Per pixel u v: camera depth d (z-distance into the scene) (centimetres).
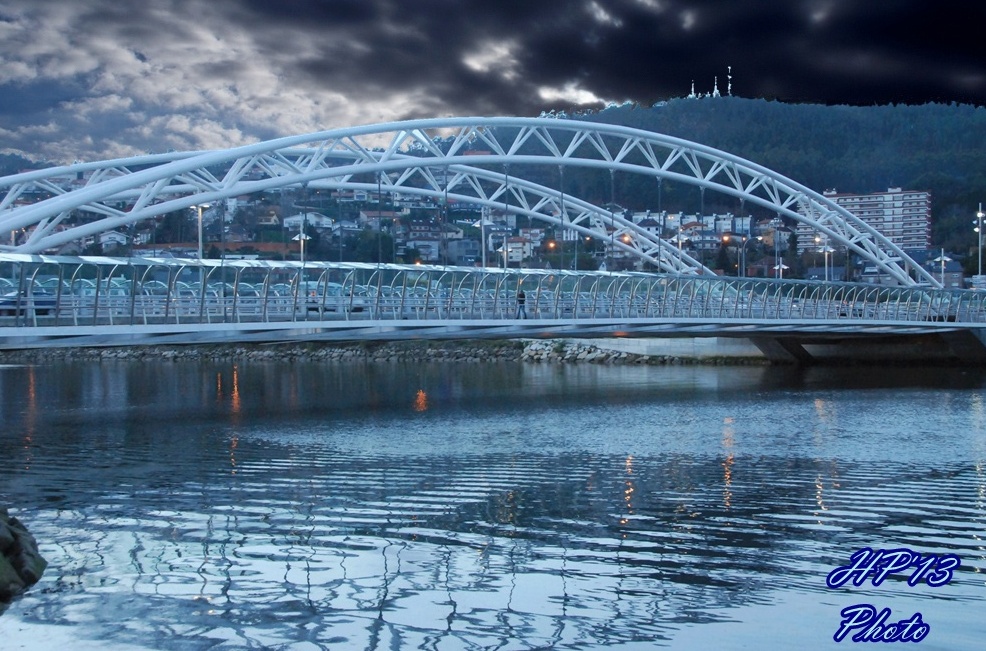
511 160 5322
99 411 4053
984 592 1463
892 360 7025
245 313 3606
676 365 7556
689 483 2288
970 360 6750
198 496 2133
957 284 13025
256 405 4312
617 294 4862
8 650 1225
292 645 1259
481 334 4259
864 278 13062
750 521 1880
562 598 1431
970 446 2914
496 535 1775
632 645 1264
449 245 9294
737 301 5478
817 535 1772
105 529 1819
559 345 8594
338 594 1445
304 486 2247
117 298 3284
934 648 1258
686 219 12812
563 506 2022
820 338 7056
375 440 3055
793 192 7344
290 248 8319
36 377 6562
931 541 1733
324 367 7788
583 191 14538
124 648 1238
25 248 3884
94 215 7656
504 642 1274
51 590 1449
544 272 4609
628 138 6028
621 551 1664
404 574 1537
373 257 8688
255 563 1595
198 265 3484
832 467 2522
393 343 9288
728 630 1312
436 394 4934
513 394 4894
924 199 17838
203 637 1279
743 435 3186
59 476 2386
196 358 9269
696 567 1576
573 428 3381
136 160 4472
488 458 2673
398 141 4778
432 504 2045
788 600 1426
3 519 1648
